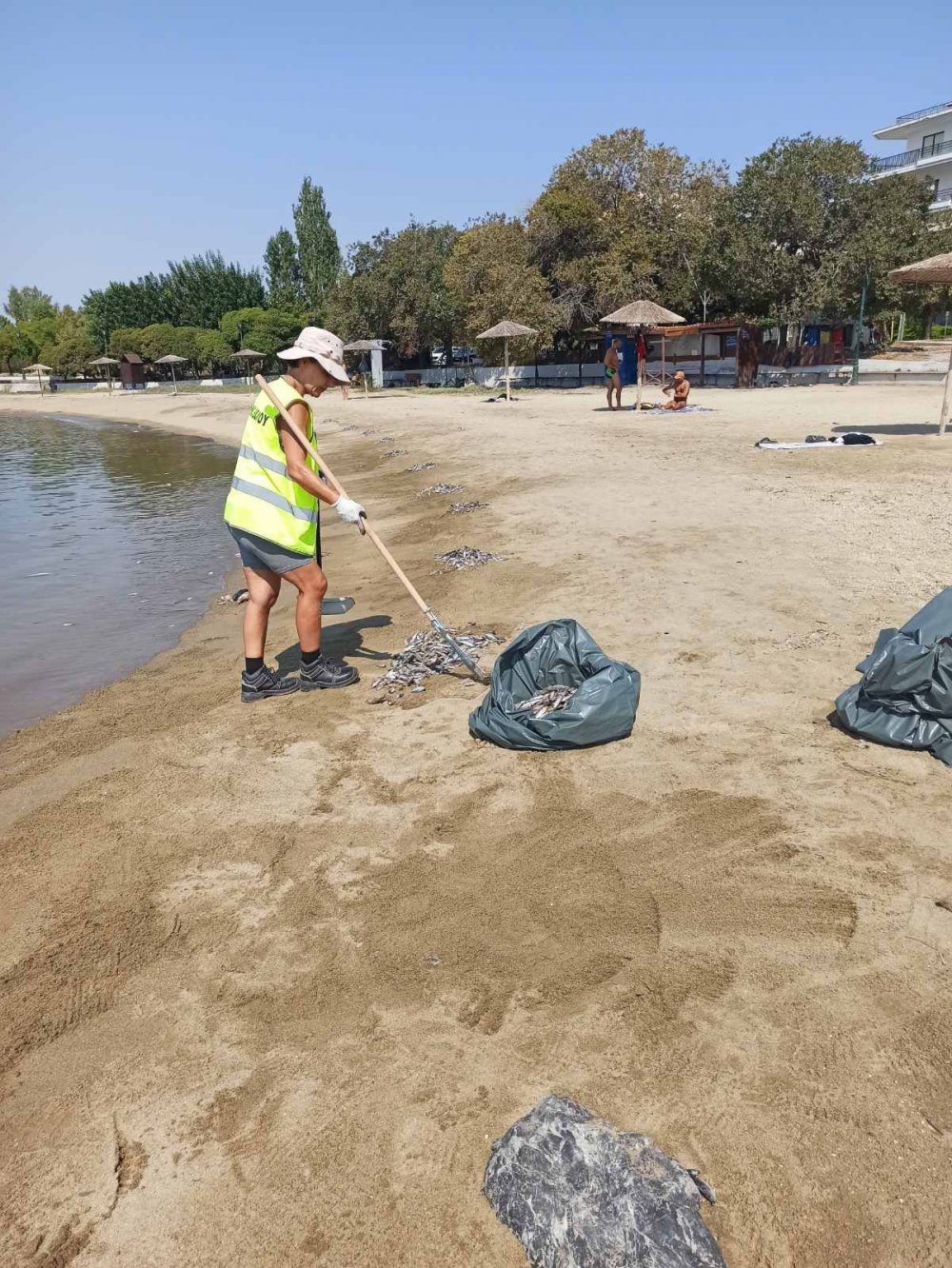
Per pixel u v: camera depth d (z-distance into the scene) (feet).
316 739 15.62
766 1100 7.80
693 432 55.11
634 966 9.50
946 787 12.33
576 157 131.75
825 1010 8.70
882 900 10.16
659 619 19.57
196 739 16.26
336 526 38.37
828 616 18.90
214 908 11.11
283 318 209.36
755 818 11.94
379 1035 8.89
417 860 11.74
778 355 108.27
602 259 123.75
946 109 178.91
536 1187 6.93
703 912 10.24
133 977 10.01
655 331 107.76
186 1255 6.95
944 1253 6.48
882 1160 7.18
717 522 28.48
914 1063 8.03
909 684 13.21
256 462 16.53
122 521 46.78
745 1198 6.98
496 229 125.70
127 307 231.91
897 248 101.55
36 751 16.71
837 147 102.58
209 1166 7.66
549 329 123.03
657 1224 6.51
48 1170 7.75
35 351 258.57
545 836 11.98
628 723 14.24
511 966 9.67
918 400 75.36
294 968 9.94
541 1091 8.08
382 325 153.89
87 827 13.37
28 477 68.95
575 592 22.26
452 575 25.96
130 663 22.63
